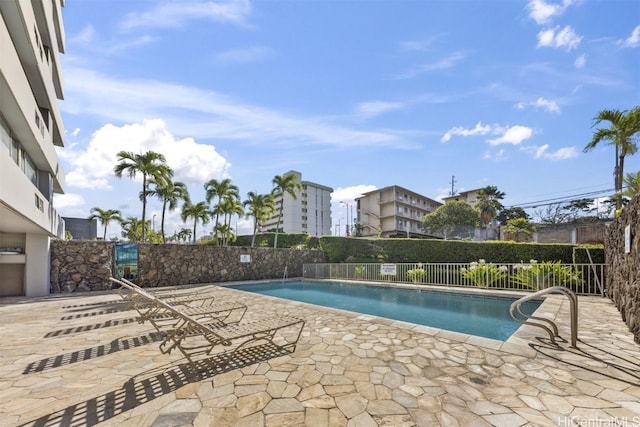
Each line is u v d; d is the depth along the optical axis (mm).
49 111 11914
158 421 2375
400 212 53812
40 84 10344
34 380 3217
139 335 5078
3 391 2953
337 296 12266
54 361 3801
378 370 3354
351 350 4039
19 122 7527
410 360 3645
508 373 3205
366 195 57875
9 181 6152
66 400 2758
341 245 19938
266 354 3924
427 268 12984
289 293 13195
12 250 10188
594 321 5391
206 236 43375
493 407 2518
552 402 2582
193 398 2766
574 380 3008
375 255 18234
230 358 3803
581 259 9969
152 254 13359
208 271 15133
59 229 14367
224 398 2756
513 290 10141
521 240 33656
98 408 2602
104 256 12188
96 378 3254
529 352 3828
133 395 2844
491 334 6359
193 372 3391
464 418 2355
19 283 10609
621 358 3590
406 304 9984
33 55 8805
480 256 14023
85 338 4895
